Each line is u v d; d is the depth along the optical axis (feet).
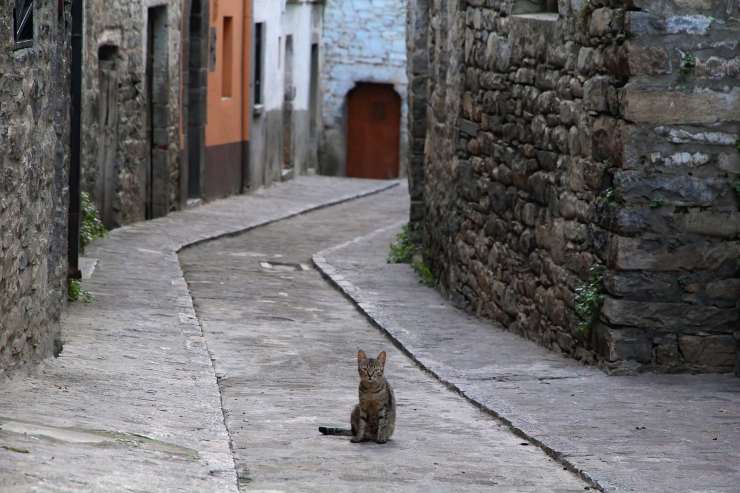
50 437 38.78
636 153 57.93
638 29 57.31
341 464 42.19
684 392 55.11
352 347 70.38
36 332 52.31
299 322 78.48
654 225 58.13
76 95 73.87
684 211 58.29
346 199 166.09
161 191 127.95
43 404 44.68
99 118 111.14
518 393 55.26
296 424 49.47
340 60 209.67
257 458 42.80
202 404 50.57
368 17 207.92
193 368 59.41
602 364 59.77
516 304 72.64
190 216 130.82
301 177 192.03
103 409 45.88
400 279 96.37
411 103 108.78
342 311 83.82
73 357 57.31
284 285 93.97
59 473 34.14
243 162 159.94
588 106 61.67
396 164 213.46
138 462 37.60
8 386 46.80
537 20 69.21
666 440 45.83
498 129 76.43
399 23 207.92
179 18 129.90
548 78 67.41
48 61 52.70
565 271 64.54
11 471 33.40
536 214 69.15
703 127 57.98
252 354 66.59
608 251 59.31
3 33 44.34
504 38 75.20
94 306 74.23
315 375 61.82
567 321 64.23
